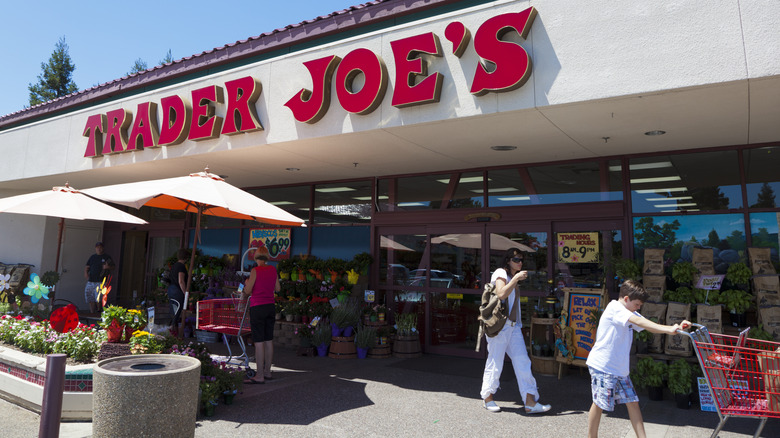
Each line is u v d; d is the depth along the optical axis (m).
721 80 4.48
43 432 3.09
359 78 6.52
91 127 9.45
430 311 8.76
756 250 6.13
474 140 6.75
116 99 9.95
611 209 7.32
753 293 6.07
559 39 5.24
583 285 7.46
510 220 8.16
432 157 7.86
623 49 4.92
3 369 5.61
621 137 6.45
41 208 6.02
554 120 5.76
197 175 5.92
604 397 3.89
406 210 9.24
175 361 3.82
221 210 6.73
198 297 10.34
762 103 5.06
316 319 8.52
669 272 6.86
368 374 7.02
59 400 3.15
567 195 7.78
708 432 4.67
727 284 6.45
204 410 4.98
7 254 13.44
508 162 8.13
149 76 9.34
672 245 6.93
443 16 5.93
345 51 6.65
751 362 4.17
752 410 3.66
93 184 11.49
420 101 5.83
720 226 6.69
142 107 8.65
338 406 5.43
